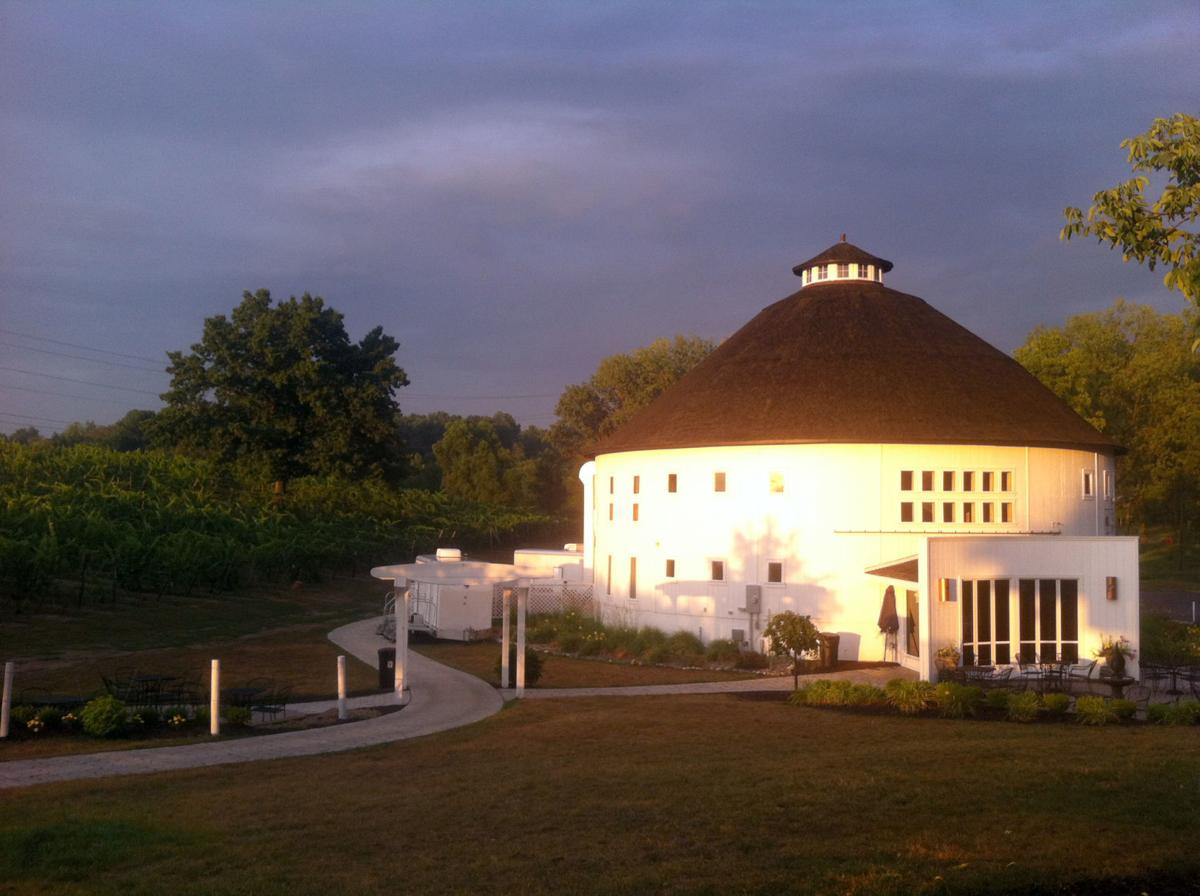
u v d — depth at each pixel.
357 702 23.78
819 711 21.59
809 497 32.84
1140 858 9.23
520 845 10.10
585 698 24.56
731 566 33.97
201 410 72.75
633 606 37.53
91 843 10.63
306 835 10.85
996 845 9.64
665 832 10.38
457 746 18.00
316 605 48.66
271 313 75.31
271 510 60.94
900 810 10.97
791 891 8.44
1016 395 35.06
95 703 18.81
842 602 32.16
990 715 20.75
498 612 42.50
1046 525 33.62
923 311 39.28
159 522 47.66
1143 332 72.69
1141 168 11.45
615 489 39.44
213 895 8.83
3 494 45.53
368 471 76.44
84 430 123.31
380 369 77.12
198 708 20.88
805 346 36.69
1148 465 64.88
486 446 96.81
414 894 8.68
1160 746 15.64
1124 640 28.00
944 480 32.81
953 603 27.61
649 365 99.19
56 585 40.31
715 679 28.94
